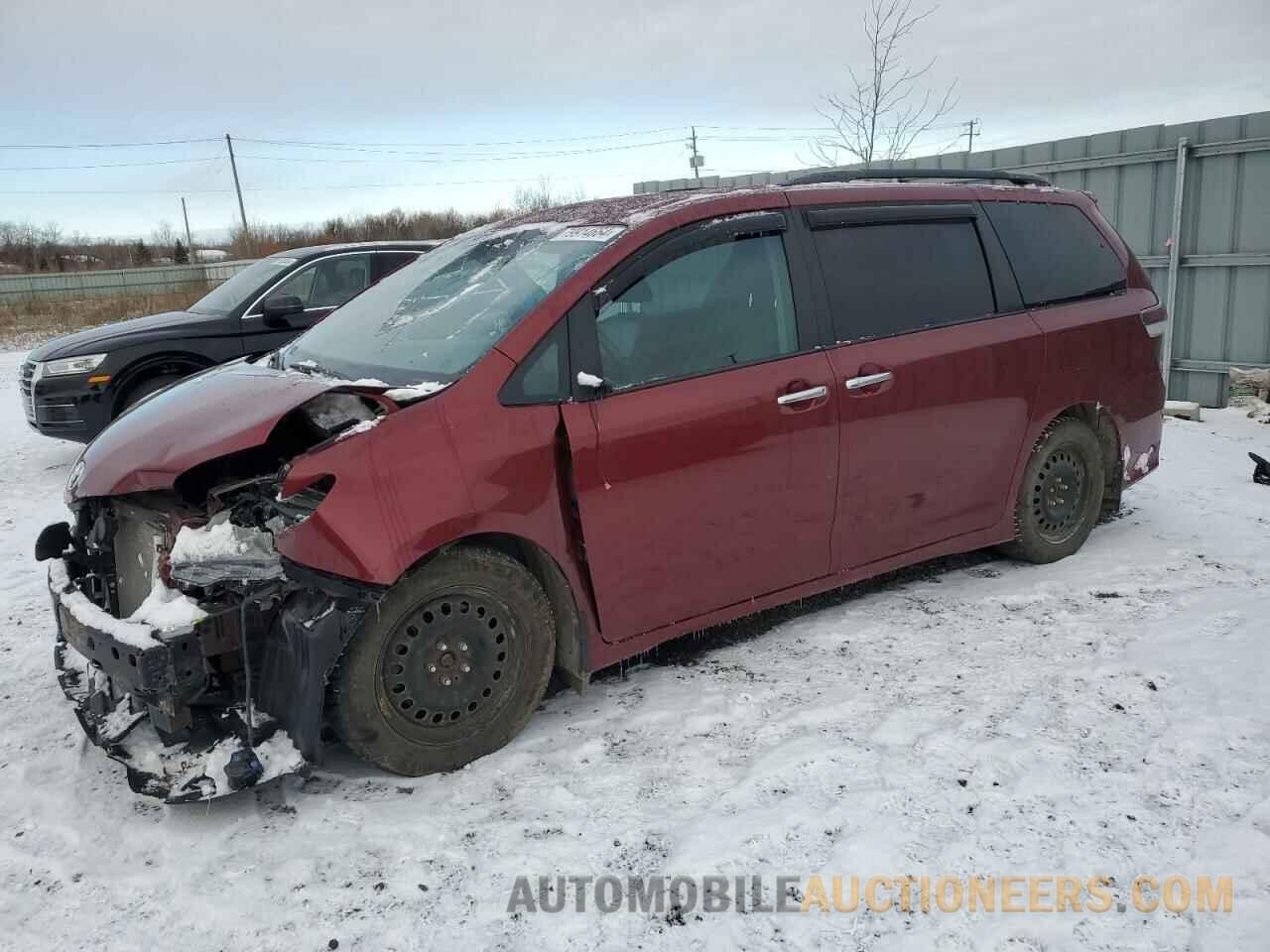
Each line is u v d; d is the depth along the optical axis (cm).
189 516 295
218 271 3409
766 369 346
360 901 244
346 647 277
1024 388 419
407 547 275
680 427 324
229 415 298
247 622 275
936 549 411
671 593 335
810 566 370
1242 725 298
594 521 311
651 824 269
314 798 289
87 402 725
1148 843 248
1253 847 242
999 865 244
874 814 266
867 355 370
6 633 434
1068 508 456
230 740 277
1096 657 354
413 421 285
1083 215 467
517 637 307
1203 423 805
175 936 235
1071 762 287
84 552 331
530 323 309
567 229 360
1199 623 374
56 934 238
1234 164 815
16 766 317
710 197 356
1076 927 221
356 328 373
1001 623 392
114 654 267
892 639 382
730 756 302
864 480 374
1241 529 493
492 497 292
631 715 329
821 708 327
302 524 266
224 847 269
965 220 418
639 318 328
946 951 216
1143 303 473
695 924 229
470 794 288
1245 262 819
